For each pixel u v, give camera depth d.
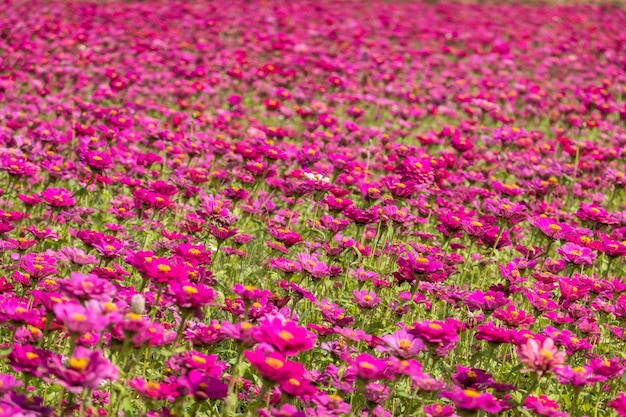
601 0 27.00
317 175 5.87
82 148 7.02
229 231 4.91
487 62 16.53
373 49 16.75
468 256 5.67
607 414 4.38
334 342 4.27
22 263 4.62
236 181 7.69
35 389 3.75
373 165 8.39
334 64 13.59
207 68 13.62
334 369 3.96
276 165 8.07
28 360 3.14
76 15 17.66
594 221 6.30
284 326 3.26
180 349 3.58
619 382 4.53
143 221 6.22
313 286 5.12
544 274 5.28
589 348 4.38
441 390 3.62
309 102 11.92
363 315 4.68
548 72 15.90
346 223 5.44
